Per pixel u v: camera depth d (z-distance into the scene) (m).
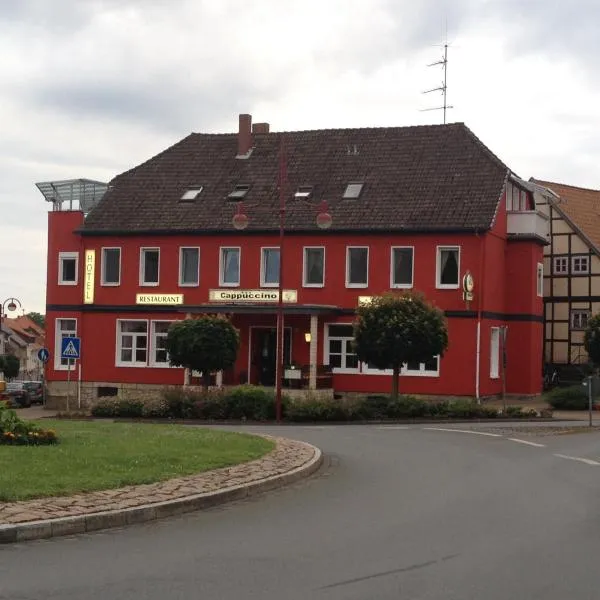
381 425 27.94
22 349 114.88
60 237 43.41
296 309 37.59
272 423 28.94
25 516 9.56
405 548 9.05
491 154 40.47
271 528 10.12
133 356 42.06
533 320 40.34
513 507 11.71
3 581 7.53
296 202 40.44
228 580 7.65
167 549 8.90
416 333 30.38
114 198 43.25
